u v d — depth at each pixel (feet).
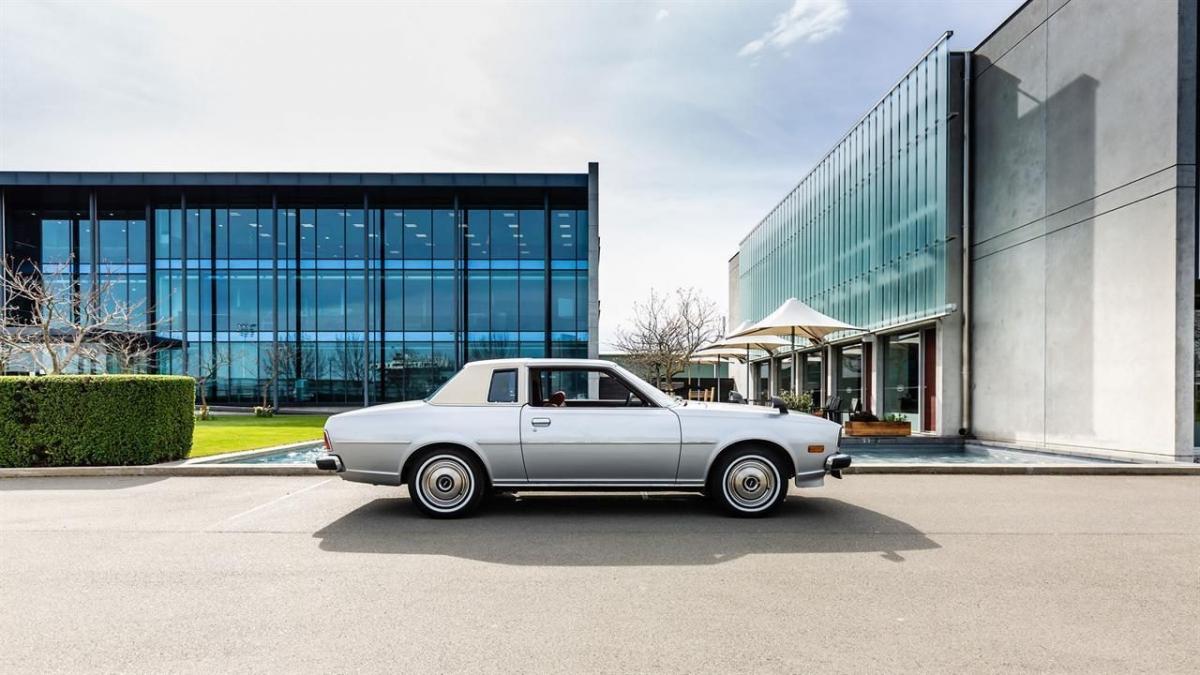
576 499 24.99
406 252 89.97
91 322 77.51
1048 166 42.04
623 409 22.13
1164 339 34.12
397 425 21.68
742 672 10.25
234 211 89.97
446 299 89.66
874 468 30.96
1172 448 33.50
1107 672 10.27
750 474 21.77
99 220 91.66
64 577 15.05
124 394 31.50
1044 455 41.47
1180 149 33.58
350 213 90.27
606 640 11.47
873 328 62.90
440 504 21.72
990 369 47.44
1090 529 19.80
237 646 11.25
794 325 47.83
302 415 82.53
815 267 80.84
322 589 14.23
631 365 122.83
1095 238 38.45
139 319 88.84
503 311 89.97
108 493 26.03
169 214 90.43
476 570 15.66
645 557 16.81
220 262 89.51
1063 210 40.81
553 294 90.02
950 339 50.01
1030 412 43.39
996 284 46.85
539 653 10.94
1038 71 42.93
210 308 89.15
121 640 11.51
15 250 91.76
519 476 21.80
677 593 13.97
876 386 62.54
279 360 87.76
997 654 10.91
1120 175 36.81
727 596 13.76
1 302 85.61
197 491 26.50
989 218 47.73
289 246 89.71
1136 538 18.69
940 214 50.88
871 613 12.76
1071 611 12.87
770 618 12.50
